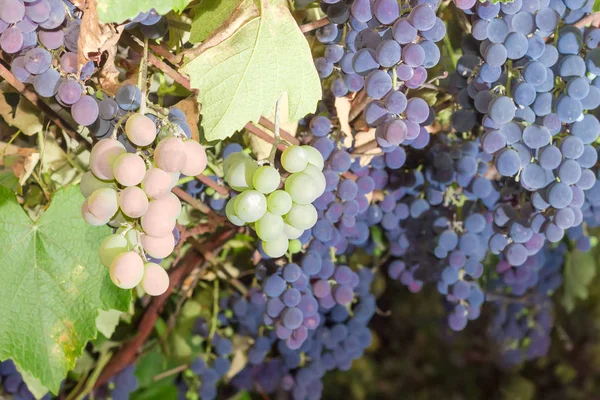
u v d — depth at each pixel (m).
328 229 0.71
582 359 1.62
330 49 0.65
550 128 0.63
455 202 0.75
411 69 0.60
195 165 0.54
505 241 0.71
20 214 0.64
